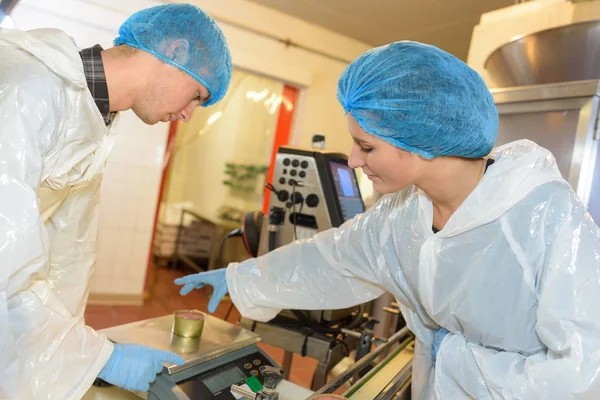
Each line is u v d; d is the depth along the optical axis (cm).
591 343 68
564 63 147
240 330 115
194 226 482
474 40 218
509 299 83
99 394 100
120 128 328
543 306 73
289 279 118
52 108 81
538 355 81
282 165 158
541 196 77
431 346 109
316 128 419
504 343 87
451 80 76
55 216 115
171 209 489
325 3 346
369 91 77
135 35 91
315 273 117
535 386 73
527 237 78
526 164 80
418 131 76
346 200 159
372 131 80
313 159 153
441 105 75
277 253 122
